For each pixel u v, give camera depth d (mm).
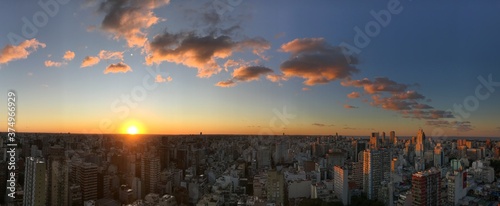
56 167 107625
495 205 117000
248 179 156125
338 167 131625
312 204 117562
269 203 110312
